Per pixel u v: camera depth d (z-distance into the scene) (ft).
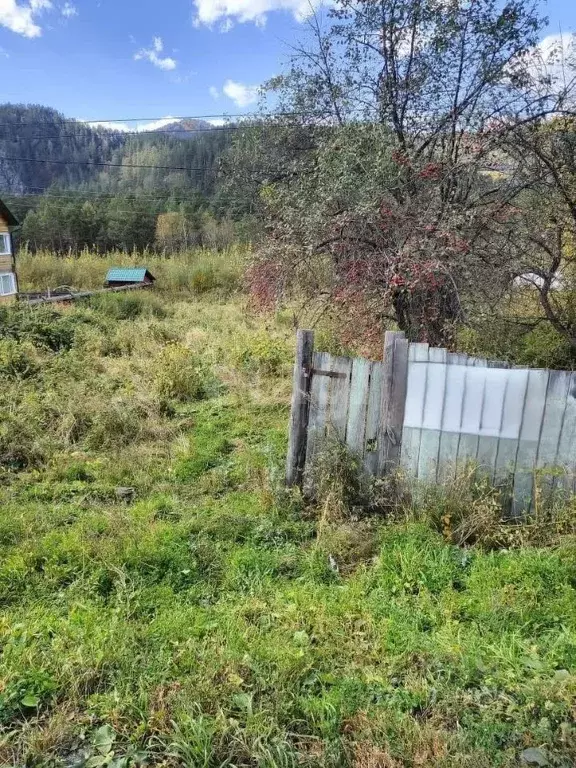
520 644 7.86
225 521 12.22
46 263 75.87
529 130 17.20
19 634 8.34
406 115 19.85
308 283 19.79
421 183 18.62
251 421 20.29
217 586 10.11
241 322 42.37
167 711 6.92
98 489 14.40
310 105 20.95
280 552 11.18
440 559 10.12
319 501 12.88
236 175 25.44
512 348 20.80
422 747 6.29
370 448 12.94
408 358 12.29
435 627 8.55
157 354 29.94
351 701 7.00
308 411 13.37
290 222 19.29
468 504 11.59
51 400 20.24
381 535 11.22
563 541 10.43
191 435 18.98
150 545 10.90
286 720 6.82
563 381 11.32
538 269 18.21
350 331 19.42
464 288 17.92
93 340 32.09
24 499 13.87
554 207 17.88
